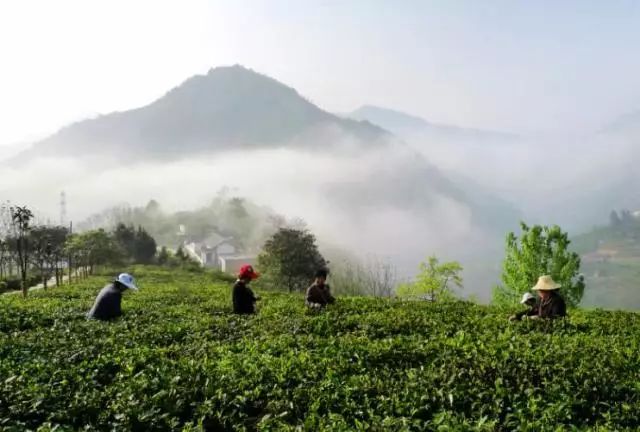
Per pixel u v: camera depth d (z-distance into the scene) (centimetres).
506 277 3491
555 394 721
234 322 1425
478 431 611
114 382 849
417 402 699
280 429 653
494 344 1023
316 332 1309
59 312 1766
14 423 687
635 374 830
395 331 1323
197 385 794
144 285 4259
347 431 617
